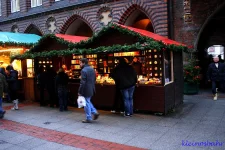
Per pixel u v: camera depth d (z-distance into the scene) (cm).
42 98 945
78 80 917
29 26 1755
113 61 858
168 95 764
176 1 1195
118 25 746
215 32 1318
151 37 731
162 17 1205
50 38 935
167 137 543
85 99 672
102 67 879
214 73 959
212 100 952
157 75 754
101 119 712
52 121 707
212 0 1111
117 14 1341
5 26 1930
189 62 1141
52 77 909
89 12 1445
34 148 500
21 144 525
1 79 751
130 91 730
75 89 901
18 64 1123
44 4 1655
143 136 555
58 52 859
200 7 1137
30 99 1066
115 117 730
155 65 757
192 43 1162
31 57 944
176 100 845
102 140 536
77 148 494
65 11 1544
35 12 1708
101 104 834
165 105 734
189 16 1155
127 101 725
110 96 816
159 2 1210
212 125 623
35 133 598
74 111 834
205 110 788
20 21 1806
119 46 723
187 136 546
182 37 1186
